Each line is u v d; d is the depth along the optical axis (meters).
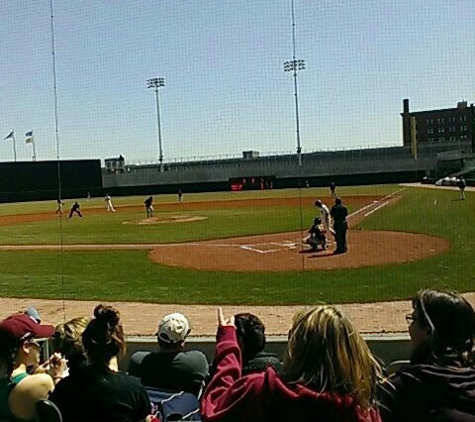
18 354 3.39
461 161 27.70
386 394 2.34
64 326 3.67
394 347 5.67
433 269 13.06
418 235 19.41
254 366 3.55
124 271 14.88
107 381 2.99
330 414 1.92
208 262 15.78
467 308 2.46
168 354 4.09
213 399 2.27
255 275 13.40
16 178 37.75
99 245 20.98
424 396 2.28
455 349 2.41
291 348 2.03
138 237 23.27
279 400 1.95
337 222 16.17
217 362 2.52
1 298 11.69
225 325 2.77
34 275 14.64
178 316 4.17
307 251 16.83
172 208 37.84
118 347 3.11
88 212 37.97
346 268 13.69
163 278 13.62
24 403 3.20
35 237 24.80
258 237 21.33
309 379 1.96
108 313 3.15
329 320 2.01
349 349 1.98
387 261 14.41
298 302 10.34
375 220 24.28
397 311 9.04
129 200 43.62
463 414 2.24
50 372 3.73
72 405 2.96
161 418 3.57
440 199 28.48
